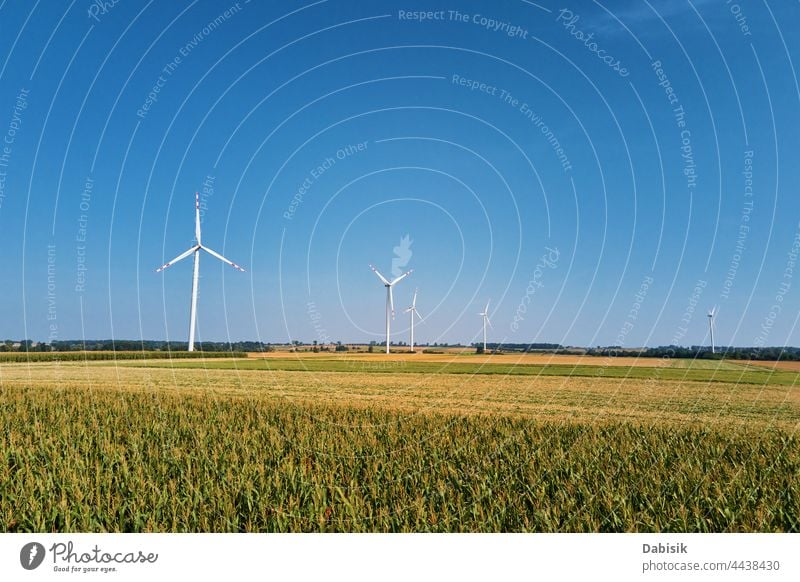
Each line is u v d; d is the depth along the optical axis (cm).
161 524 847
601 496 954
